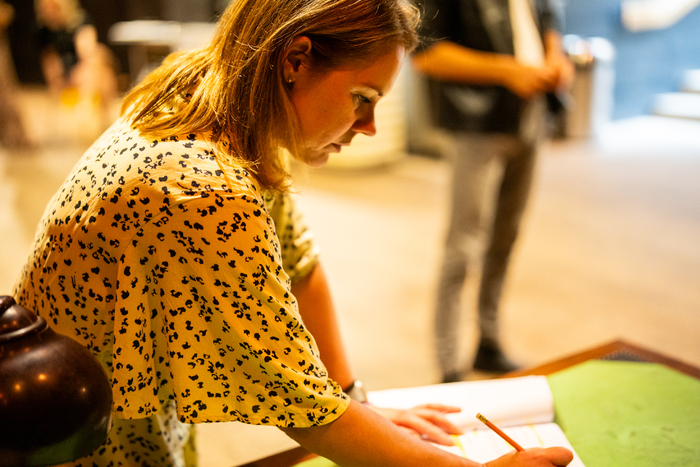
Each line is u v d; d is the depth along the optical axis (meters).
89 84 6.39
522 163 2.06
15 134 5.85
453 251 2.07
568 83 2.04
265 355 0.63
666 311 2.76
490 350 2.32
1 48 5.73
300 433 0.68
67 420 0.47
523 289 3.02
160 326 0.66
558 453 0.75
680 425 0.93
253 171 0.67
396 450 0.69
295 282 0.93
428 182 4.98
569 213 4.07
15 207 4.21
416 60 1.94
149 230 0.61
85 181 0.67
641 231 3.72
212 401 0.66
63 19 6.36
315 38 0.65
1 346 0.48
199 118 0.67
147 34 6.36
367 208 4.36
